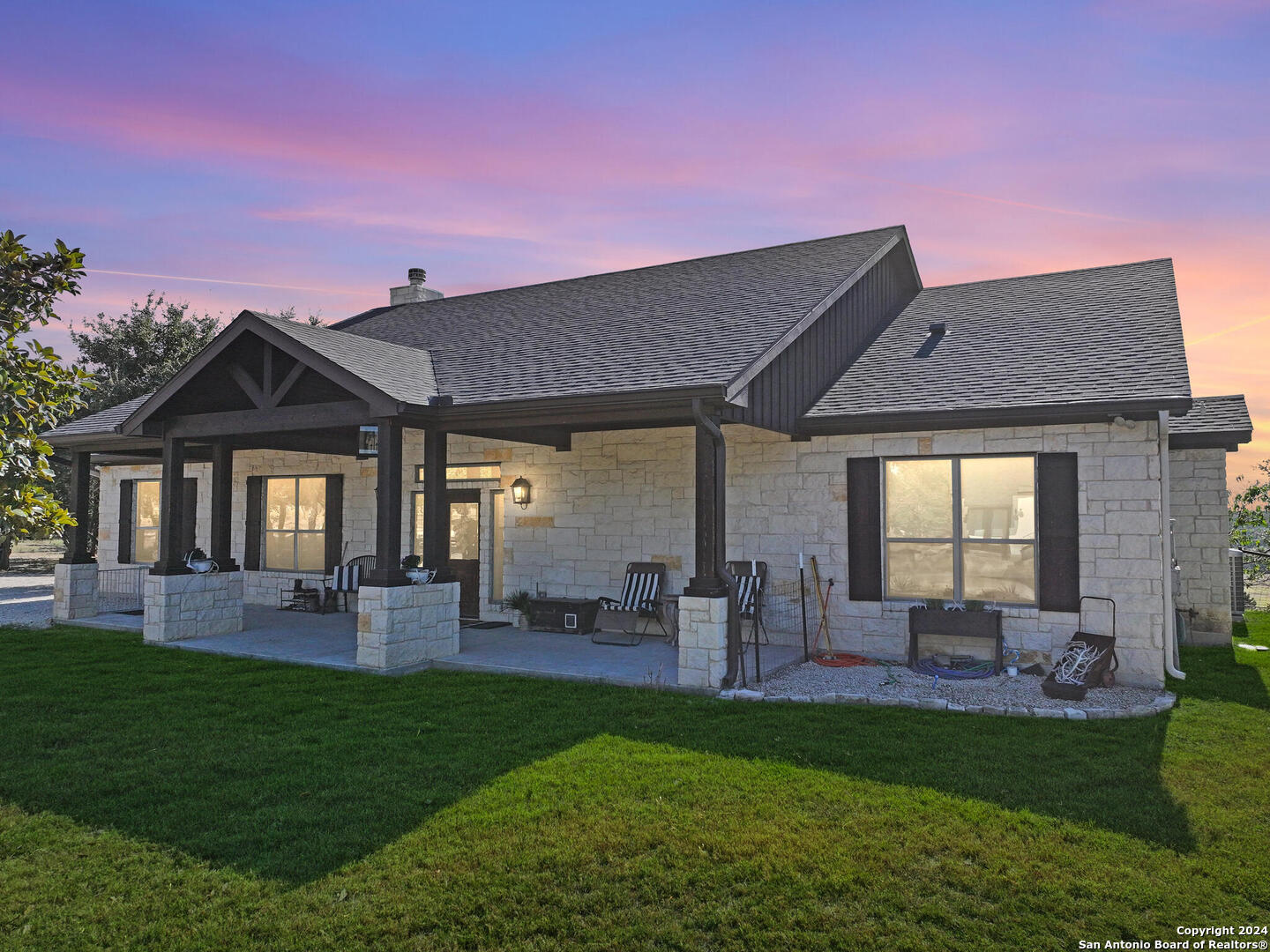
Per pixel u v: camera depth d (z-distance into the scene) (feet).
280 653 33.53
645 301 40.34
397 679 29.01
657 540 37.83
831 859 14.42
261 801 17.07
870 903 13.00
